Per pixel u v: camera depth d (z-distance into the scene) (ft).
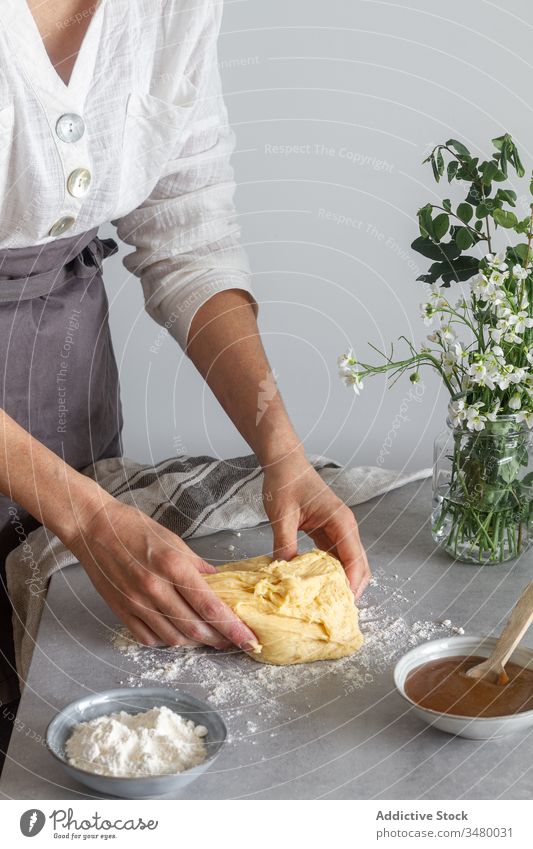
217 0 4.01
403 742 2.76
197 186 4.49
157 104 3.93
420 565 3.91
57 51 3.65
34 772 2.69
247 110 6.75
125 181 4.11
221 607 3.18
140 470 4.66
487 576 3.80
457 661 3.01
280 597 3.27
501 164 3.77
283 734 2.82
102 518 3.34
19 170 3.57
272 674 3.17
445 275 3.97
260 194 6.93
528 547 3.95
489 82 6.71
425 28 6.61
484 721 2.65
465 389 3.77
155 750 2.62
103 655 3.34
